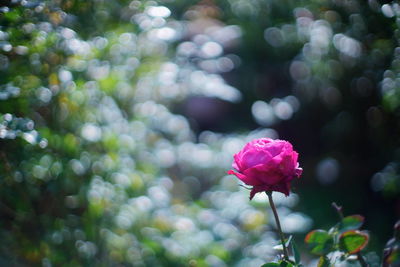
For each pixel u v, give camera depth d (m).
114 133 1.78
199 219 1.99
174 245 1.83
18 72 1.62
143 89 1.97
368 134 2.73
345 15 1.96
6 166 1.65
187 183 2.47
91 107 1.79
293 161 1.37
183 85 2.30
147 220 1.86
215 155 2.51
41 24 1.59
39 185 1.73
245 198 2.17
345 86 2.62
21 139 1.63
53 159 1.69
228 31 3.36
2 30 1.55
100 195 1.76
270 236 2.08
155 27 1.83
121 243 1.82
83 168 1.74
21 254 1.73
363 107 2.64
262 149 1.36
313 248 1.47
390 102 1.87
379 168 2.69
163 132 2.34
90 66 1.76
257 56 3.31
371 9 1.78
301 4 2.56
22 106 1.62
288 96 3.16
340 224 1.48
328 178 2.97
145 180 1.89
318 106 3.06
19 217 1.72
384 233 2.50
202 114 3.18
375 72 2.05
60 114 1.74
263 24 3.15
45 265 1.72
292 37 2.91
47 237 1.71
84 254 1.76
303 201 2.86
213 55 2.87
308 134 3.15
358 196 2.82
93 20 1.75
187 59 2.55
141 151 1.95
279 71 3.24
